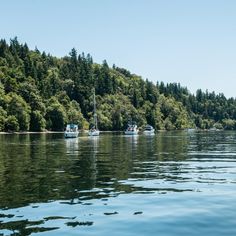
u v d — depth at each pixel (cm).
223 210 1748
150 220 1592
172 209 1780
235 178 2797
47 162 3966
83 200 1978
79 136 13700
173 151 5775
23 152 5403
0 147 6581
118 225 1521
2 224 1527
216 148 6550
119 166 3600
